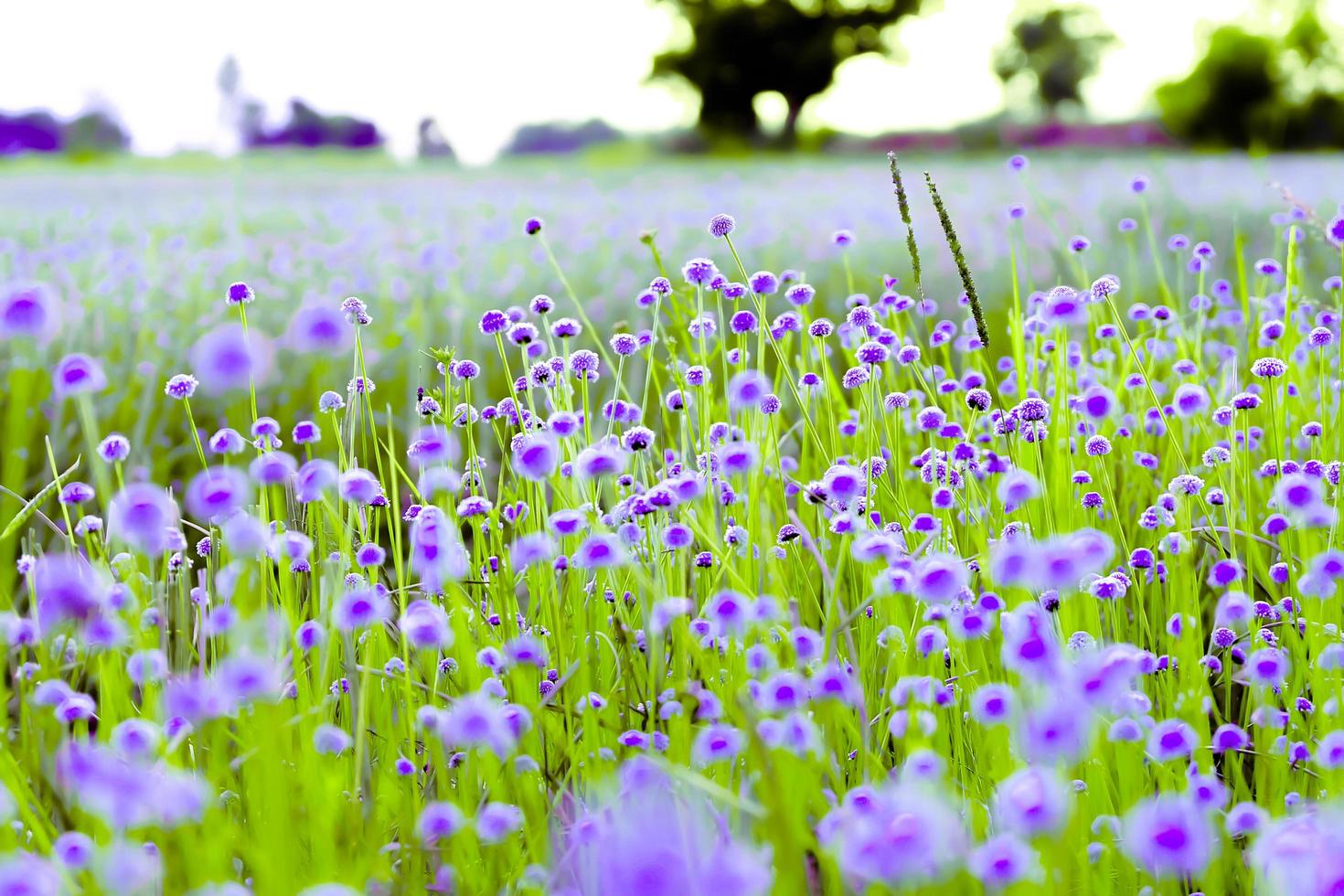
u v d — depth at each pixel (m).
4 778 0.75
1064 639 0.80
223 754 0.77
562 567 0.82
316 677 0.80
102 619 0.76
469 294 1.82
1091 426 0.94
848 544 0.84
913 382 1.03
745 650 0.80
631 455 0.86
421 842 0.75
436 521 0.77
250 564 0.74
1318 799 0.78
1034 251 1.92
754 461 0.80
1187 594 0.81
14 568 0.88
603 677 0.82
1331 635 0.81
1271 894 0.71
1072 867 0.76
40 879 0.68
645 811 0.72
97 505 1.02
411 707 0.78
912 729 0.75
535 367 0.88
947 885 0.72
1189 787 0.75
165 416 1.12
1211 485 0.92
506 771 0.78
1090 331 1.07
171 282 1.89
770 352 1.11
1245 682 0.81
